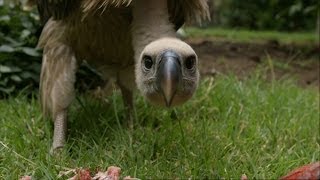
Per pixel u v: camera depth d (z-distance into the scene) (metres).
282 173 0.79
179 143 0.87
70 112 1.00
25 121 0.95
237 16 3.03
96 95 1.11
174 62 0.67
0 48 1.09
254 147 0.89
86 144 0.86
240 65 1.57
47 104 0.89
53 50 0.88
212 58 1.65
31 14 1.15
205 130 0.93
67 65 0.88
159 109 1.03
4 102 1.05
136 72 0.75
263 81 1.38
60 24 0.88
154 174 0.76
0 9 1.14
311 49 1.94
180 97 0.70
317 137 0.97
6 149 0.81
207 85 1.20
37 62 1.13
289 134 0.96
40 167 0.75
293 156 0.86
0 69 1.08
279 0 2.41
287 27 2.81
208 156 0.82
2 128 0.91
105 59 0.91
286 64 1.61
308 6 2.14
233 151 0.86
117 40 0.86
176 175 0.77
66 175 0.74
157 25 0.77
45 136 0.90
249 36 2.32
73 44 0.89
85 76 1.17
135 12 0.78
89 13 0.82
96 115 0.99
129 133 0.89
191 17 0.85
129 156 0.81
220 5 3.14
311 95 1.25
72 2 0.85
